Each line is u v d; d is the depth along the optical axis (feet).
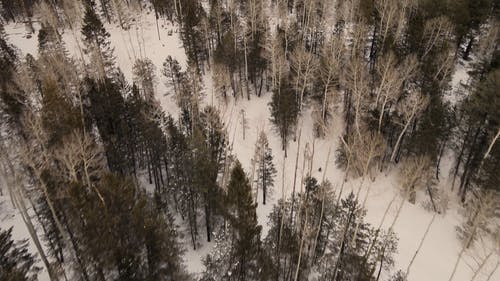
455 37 201.46
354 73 165.17
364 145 152.15
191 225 130.93
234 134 195.31
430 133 145.28
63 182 114.52
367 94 166.50
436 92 163.63
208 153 129.59
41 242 120.67
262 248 108.99
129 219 99.50
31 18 293.64
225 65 210.79
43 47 228.22
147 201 116.47
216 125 168.55
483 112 138.72
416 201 151.43
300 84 196.03
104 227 90.38
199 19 235.40
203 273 115.24
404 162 159.02
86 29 233.76
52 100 135.95
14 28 283.59
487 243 131.34
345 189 160.15
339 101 184.34
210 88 225.97
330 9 264.11
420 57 190.39
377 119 163.22
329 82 183.32
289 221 126.72
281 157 181.88
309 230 117.91
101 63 205.87
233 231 111.24
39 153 127.65
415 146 150.20
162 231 102.47
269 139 191.52
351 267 107.96
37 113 162.81
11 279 82.02
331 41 202.39
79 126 137.08
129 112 160.97
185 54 249.75
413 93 162.81
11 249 105.09
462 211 146.10
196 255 133.18
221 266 114.42
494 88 134.72
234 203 104.78
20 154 119.03
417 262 129.39
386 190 157.28
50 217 111.96
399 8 217.77
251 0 240.73
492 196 126.82
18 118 150.92
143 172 165.78
